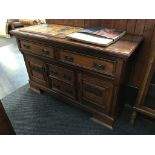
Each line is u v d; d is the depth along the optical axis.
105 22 1.43
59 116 1.61
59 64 1.44
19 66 2.64
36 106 1.75
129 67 1.31
